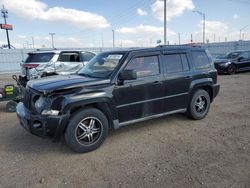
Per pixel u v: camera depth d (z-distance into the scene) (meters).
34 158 3.73
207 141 4.26
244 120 5.45
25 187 2.95
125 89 4.23
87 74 4.64
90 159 3.67
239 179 3.01
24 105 4.20
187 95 5.22
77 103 3.70
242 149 3.88
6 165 3.51
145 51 4.60
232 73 15.20
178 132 4.75
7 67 25.34
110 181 3.04
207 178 3.04
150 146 4.10
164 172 3.22
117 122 4.25
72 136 3.75
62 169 3.37
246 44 28.44
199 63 5.52
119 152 3.89
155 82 4.62
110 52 4.82
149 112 4.65
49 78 4.44
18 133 4.86
